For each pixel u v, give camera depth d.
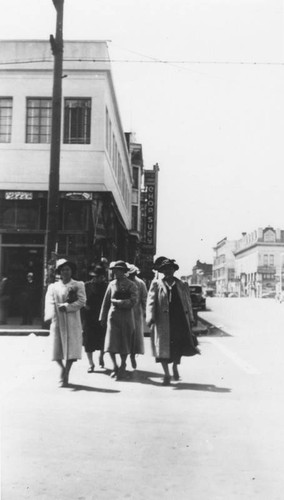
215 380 9.97
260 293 120.31
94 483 4.75
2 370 10.68
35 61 23.02
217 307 48.66
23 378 9.83
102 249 22.97
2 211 22.58
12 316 22.64
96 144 22.89
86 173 22.78
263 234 124.00
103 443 5.93
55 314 9.23
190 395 8.55
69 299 9.16
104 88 23.05
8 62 23.14
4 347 14.58
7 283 21.06
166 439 6.11
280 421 6.96
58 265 9.32
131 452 5.63
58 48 18.36
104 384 9.42
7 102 23.20
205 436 6.25
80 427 6.56
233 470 5.12
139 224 52.28
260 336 19.19
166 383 9.43
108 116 25.05
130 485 4.72
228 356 13.46
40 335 18.09
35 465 5.20
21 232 22.36
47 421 6.82
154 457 5.48
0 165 22.80
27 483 4.73
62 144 22.91
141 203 55.81
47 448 5.72
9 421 6.80
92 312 10.87
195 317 20.98
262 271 122.12
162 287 9.54
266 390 9.02
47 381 9.61
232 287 153.38
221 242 166.00
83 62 23.00
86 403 7.86
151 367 11.56
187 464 5.29
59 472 5.02
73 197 22.52
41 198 22.48
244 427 6.66
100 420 6.91
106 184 24.06
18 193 22.48
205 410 7.54
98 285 11.04
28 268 22.45
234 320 28.62
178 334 9.51
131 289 10.04
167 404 7.89
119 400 8.11
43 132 23.09
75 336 9.16
